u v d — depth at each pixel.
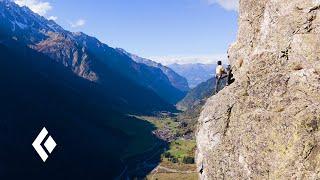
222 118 30.27
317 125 23.62
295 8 28.83
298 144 23.73
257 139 26.39
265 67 29.14
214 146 30.36
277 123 25.53
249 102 28.45
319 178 22.27
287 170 23.70
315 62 26.42
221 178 29.06
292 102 25.69
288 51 28.34
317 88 25.31
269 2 31.08
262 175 25.33
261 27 31.89
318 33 27.20
